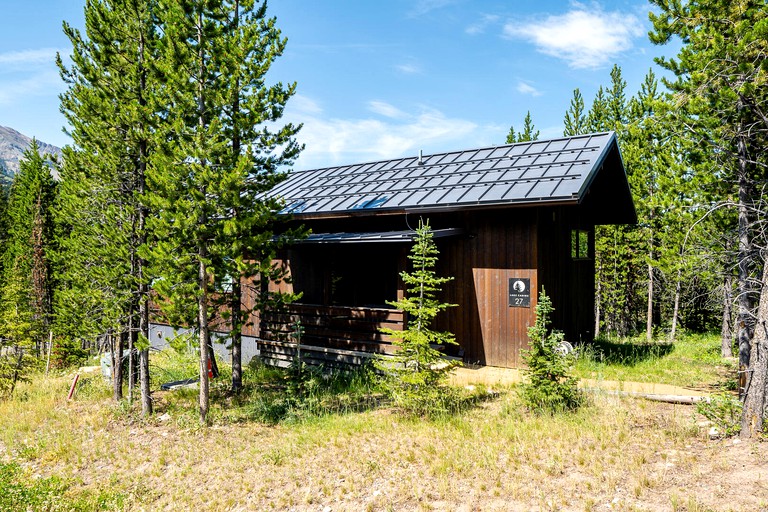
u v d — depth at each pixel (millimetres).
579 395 9625
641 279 28078
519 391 9773
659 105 12859
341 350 14047
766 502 5637
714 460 6922
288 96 11953
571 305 15656
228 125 11578
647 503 6000
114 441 10469
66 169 15742
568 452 7594
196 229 10195
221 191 9945
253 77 11633
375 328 13516
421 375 9633
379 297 15094
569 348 13703
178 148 9906
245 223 10156
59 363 26531
